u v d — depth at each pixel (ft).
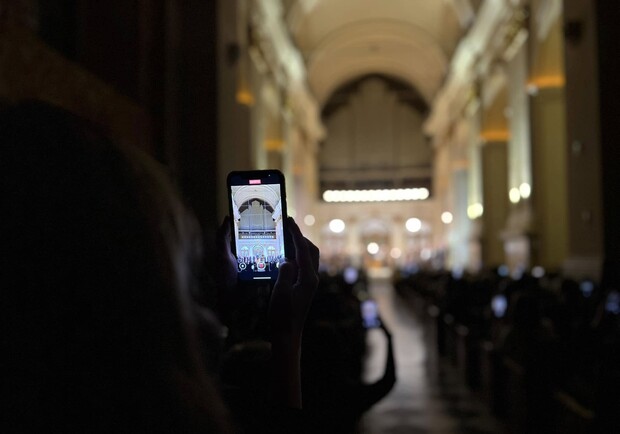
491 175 85.40
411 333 53.62
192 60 36.65
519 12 62.23
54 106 2.76
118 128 26.81
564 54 42.63
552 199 58.44
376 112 163.22
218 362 3.15
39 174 2.53
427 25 115.96
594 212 37.78
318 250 4.69
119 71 29.30
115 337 2.50
